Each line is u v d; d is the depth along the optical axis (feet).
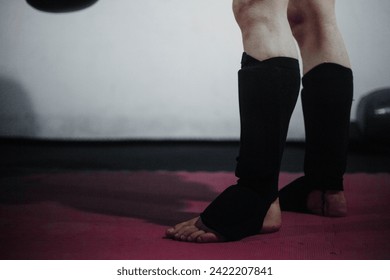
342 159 3.76
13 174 6.64
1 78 13.11
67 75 13.05
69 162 8.30
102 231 3.26
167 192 5.03
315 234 3.19
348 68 3.74
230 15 12.69
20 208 4.10
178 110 12.93
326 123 3.72
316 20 3.76
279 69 2.99
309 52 3.81
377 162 8.32
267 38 3.04
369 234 3.19
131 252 2.76
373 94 10.44
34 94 13.10
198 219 3.08
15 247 2.86
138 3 12.81
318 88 3.72
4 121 13.14
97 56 12.95
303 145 11.65
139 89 12.95
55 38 13.00
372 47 12.01
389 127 9.78
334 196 3.76
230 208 3.02
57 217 3.72
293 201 3.94
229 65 12.75
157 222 3.56
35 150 10.67
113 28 12.91
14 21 13.02
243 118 3.09
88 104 13.05
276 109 3.00
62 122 13.12
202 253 2.74
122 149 10.92
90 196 4.77
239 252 2.76
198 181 5.89
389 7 11.93
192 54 12.78
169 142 12.43
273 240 3.04
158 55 12.86
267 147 3.05
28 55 13.03
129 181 5.90
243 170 3.11
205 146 11.59
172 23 12.80
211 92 12.83
